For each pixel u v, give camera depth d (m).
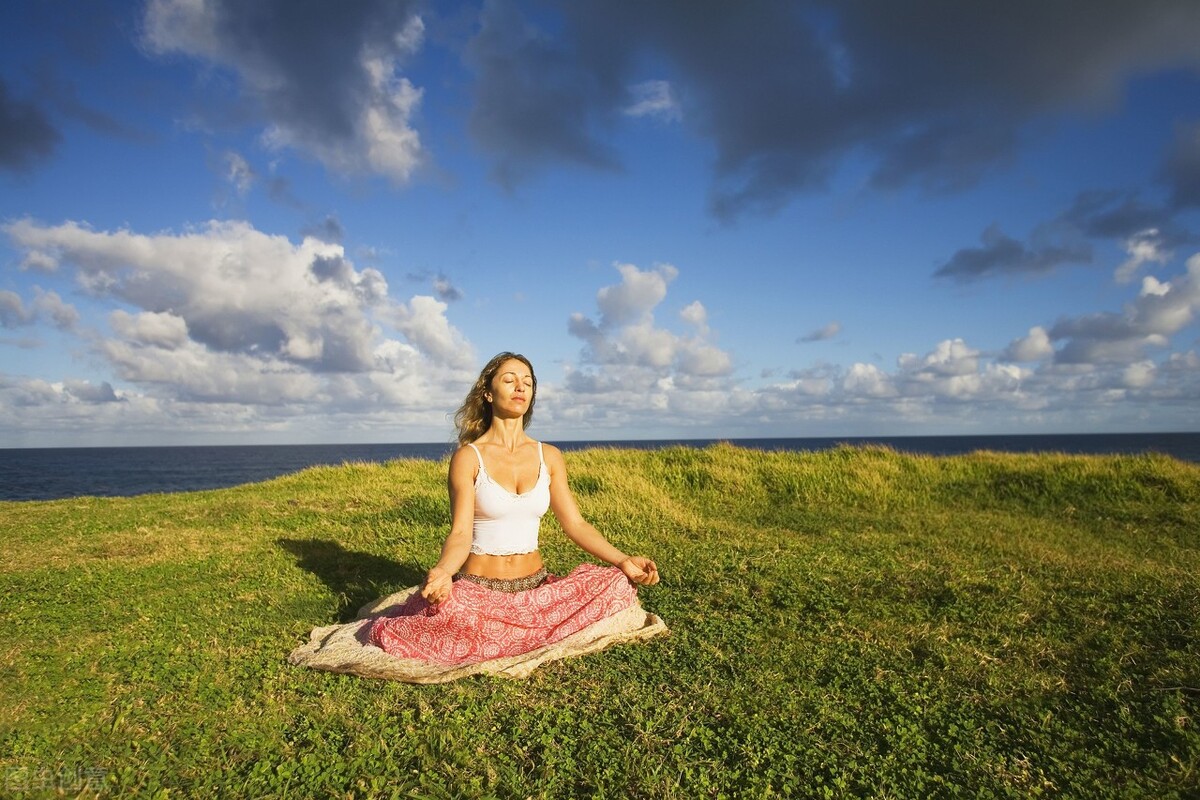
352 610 5.88
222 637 5.14
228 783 3.13
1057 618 5.30
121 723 3.70
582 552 7.72
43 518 10.90
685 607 5.66
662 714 3.74
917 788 3.08
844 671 4.38
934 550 7.87
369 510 10.68
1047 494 12.09
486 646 4.44
